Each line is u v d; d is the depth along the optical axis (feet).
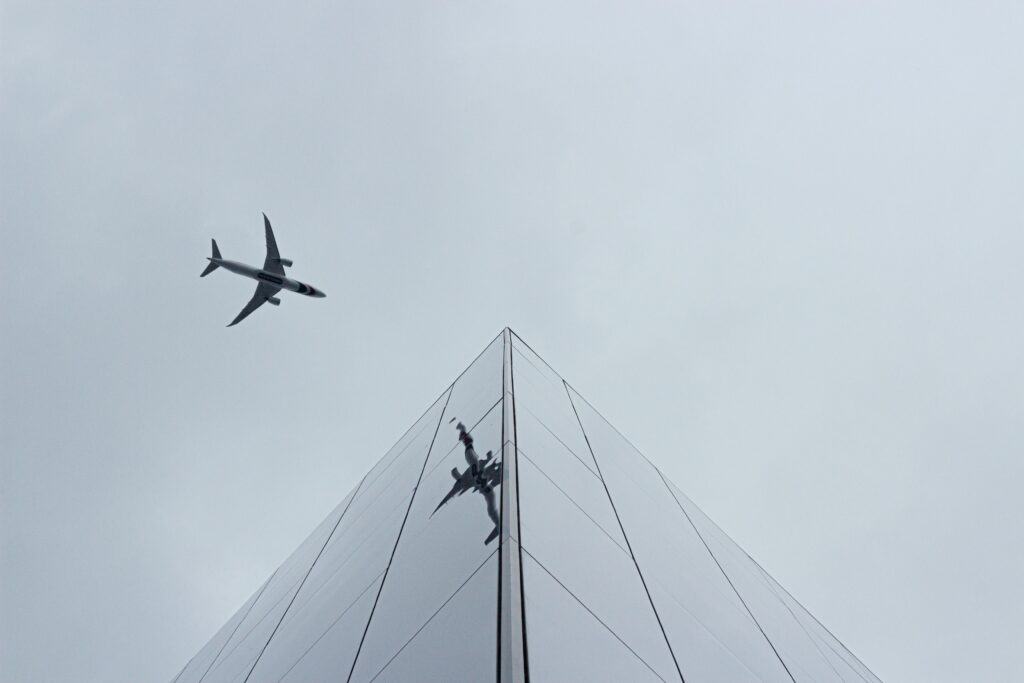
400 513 39.55
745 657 34.22
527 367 50.55
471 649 19.98
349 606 33.91
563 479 34.88
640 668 23.53
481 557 24.72
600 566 28.91
